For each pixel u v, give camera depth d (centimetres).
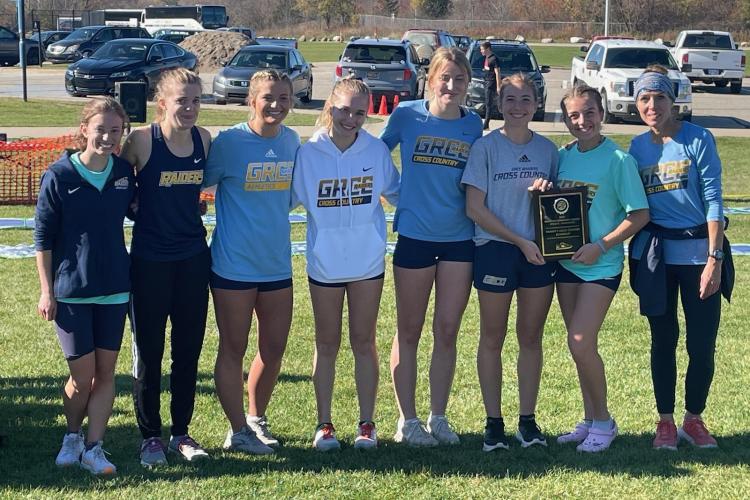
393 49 2378
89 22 5459
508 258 491
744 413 554
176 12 5119
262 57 2536
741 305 805
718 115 2542
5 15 6744
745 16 6209
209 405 568
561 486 451
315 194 489
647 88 484
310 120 2178
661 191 489
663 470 471
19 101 2405
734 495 441
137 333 473
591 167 488
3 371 625
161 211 464
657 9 6341
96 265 453
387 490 446
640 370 634
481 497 439
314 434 525
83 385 464
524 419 510
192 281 473
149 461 475
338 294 500
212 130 1916
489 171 489
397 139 511
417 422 514
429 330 724
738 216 1227
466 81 497
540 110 2272
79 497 432
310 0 8381
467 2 8006
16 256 948
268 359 506
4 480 453
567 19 6994
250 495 438
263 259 482
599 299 488
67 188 447
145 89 1160
